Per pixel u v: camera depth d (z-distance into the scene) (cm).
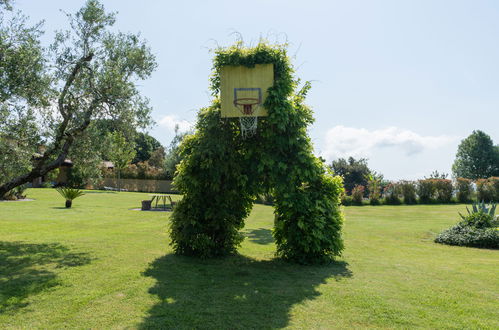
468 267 716
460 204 2650
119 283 575
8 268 652
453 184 2789
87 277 605
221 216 793
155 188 4403
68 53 924
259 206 2441
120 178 4466
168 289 549
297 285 581
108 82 877
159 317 437
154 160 5497
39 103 824
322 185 803
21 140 815
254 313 451
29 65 773
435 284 586
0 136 789
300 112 755
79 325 411
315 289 556
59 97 872
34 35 828
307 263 745
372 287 568
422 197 2797
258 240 1074
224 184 787
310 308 469
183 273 649
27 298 497
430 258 812
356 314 447
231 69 754
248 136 787
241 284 586
